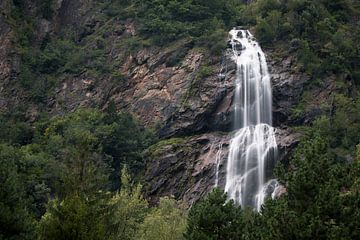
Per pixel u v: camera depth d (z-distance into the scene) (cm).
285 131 7188
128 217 4359
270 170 6969
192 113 7400
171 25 8425
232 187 6794
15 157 5953
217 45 8000
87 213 2811
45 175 5894
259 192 6838
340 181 3228
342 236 2822
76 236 2686
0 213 3266
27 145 6931
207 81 7662
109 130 6669
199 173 6788
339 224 2922
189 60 8006
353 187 3219
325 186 3031
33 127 7712
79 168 3125
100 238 2717
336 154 6694
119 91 8075
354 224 2914
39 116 8062
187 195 6631
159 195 6631
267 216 3262
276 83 7769
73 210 2783
